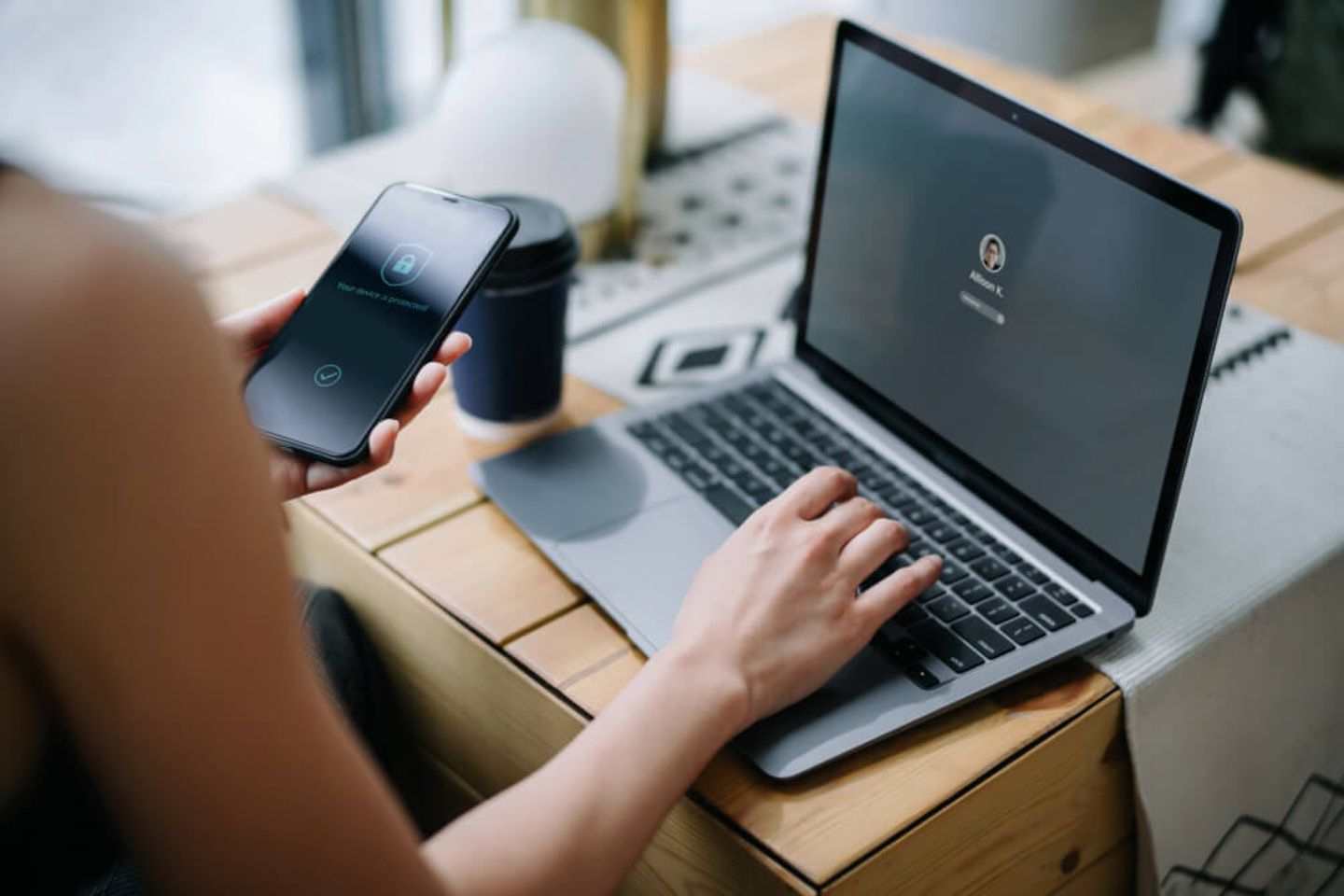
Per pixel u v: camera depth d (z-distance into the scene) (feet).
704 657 2.13
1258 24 7.38
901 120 2.81
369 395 2.46
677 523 2.75
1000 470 2.72
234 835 1.48
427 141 4.47
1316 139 7.23
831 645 2.25
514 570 2.73
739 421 3.05
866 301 2.98
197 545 1.37
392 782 3.12
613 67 3.71
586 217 3.76
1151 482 2.39
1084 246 2.44
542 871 1.80
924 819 2.17
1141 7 10.51
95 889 2.27
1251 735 2.80
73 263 1.29
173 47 7.93
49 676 1.43
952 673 2.36
